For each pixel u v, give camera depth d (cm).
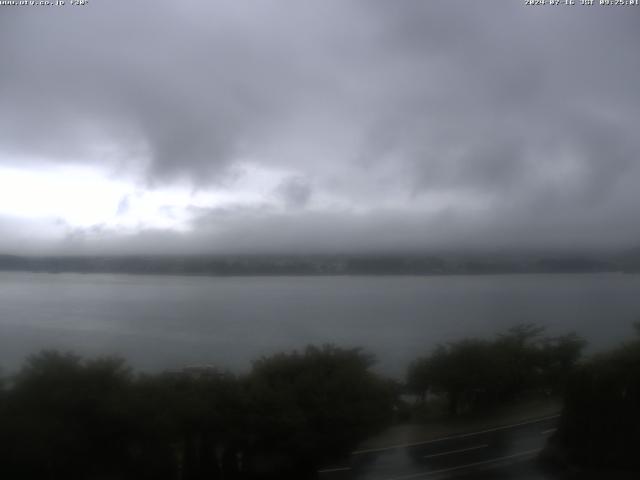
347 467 1074
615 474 1019
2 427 846
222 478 983
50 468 880
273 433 998
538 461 1076
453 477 1008
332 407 1056
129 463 930
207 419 973
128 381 1002
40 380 927
